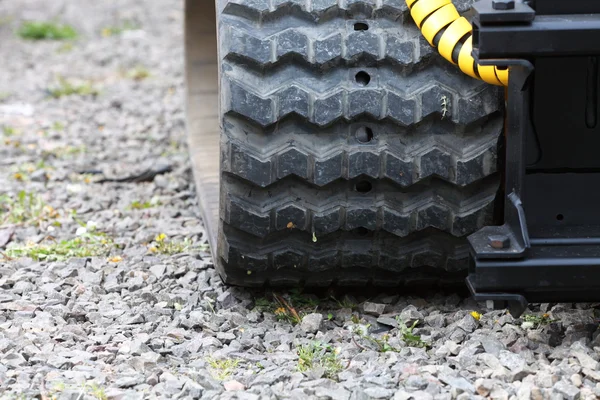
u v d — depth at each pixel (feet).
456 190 14.03
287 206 13.93
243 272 15.03
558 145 13.15
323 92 13.50
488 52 11.84
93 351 14.01
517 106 12.49
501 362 12.95
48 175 24.44
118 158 26.20
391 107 13.51
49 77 38.01
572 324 14.19
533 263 12.39
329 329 14.98
